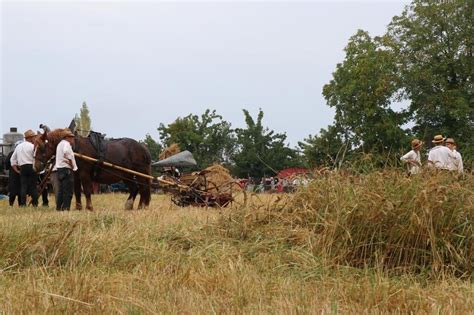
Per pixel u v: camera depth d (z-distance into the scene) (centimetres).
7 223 770
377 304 481
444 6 4441
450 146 1292
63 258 641
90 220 884
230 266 593
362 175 754
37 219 878
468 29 4344
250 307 458
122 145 1512
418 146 1234
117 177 1492
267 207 850
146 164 1550
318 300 483
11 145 2408
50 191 2444
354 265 660
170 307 455
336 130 4069
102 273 581
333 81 4581
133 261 652
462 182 730
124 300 467
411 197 678
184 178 1605
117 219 915
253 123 4075
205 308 456
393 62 4362
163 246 704
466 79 4412
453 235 658
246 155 4028
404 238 656
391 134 4141
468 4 4419
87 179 1447
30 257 634
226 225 824
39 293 473
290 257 672
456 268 636
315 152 3691
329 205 745
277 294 512
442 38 4488
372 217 666
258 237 754
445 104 4225
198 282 549
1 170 2398
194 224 911
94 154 1452
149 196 1546
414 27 4484
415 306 480
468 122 4250
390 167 750
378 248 661
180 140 4569
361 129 4250
